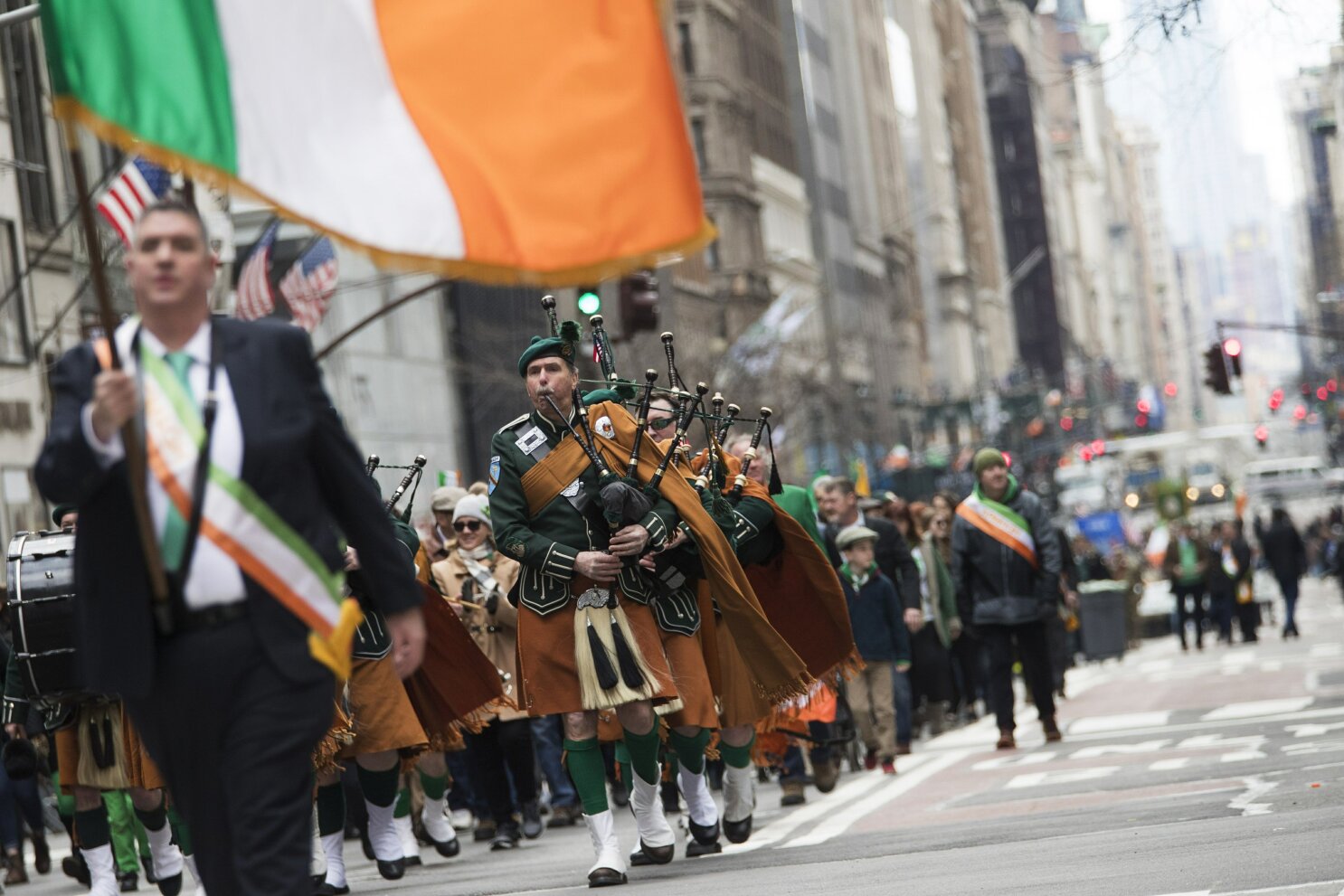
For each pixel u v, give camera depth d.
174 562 6.42
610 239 7.69
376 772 13.66
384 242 7.44
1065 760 18.81
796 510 16.09
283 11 7.27
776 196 105.31
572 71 7.68
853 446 72.94
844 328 105.12
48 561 11.90
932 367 156.62
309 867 6.51
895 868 11.47
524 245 7.62
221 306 33.78
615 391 12.86
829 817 15.67
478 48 7.63
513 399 61.25
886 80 148.88
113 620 6.45
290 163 7.24
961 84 191.25
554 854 15.41
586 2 7.70
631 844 15.50
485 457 60.44
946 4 188.50
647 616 12.05
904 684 22.14
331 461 6.66
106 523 6.46
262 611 6.45
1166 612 58.22
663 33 7.77
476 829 17.56
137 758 13.27
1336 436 159.62
